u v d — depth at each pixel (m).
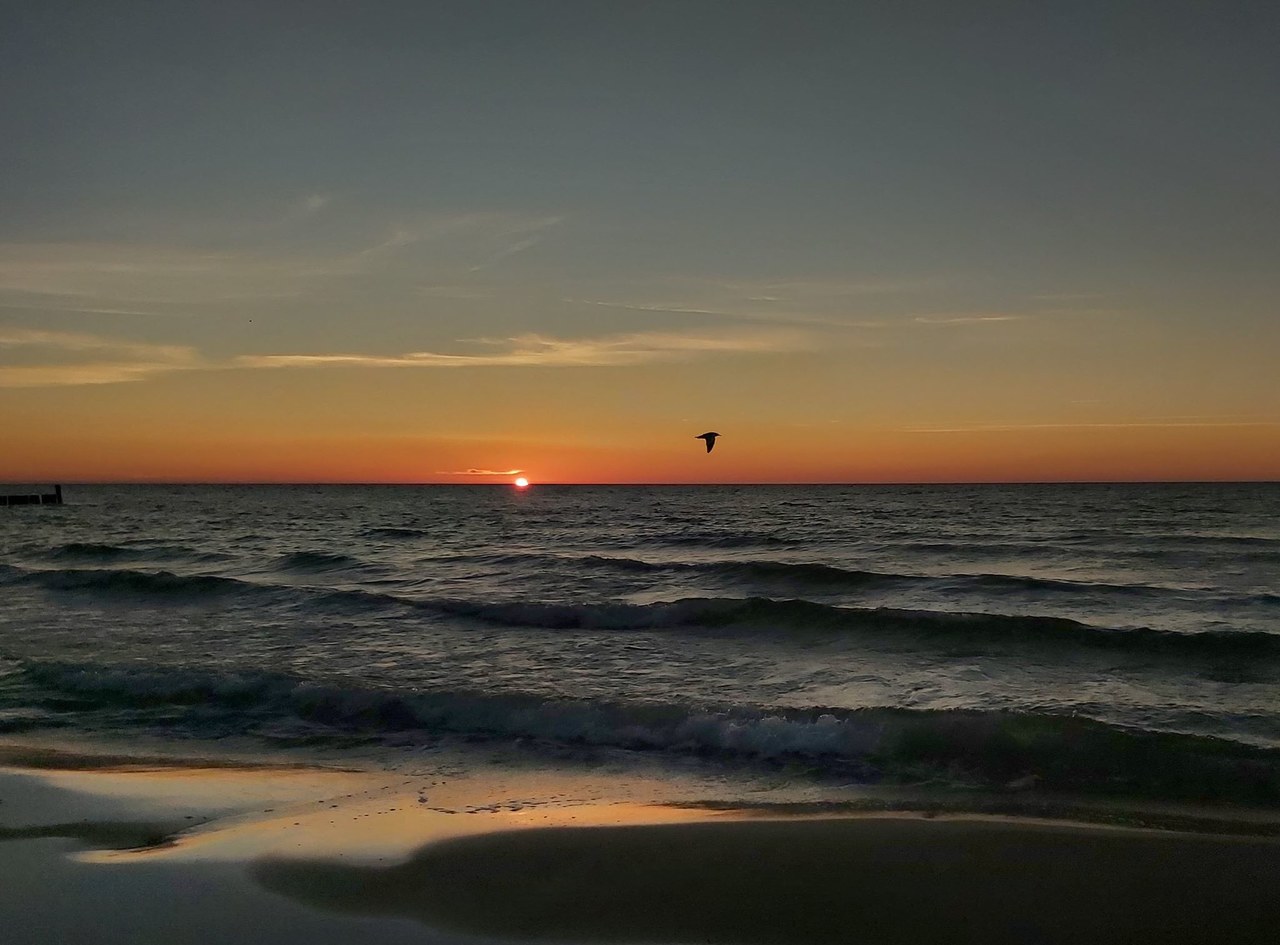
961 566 29.00
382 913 6.42
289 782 9.54
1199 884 6.93
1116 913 6.50
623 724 11.42
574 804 8.80
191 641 16.70
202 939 5.99
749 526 50.62
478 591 23.42
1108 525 47.34
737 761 10.23
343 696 12.63
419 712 12.12
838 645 16.05
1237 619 18.69
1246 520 51.19
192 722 11.98
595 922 6.34
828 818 8.34
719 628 17.50
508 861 7.32
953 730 10.51
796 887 6.89
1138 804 8.72
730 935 6.19
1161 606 20.33
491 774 9.91
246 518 68.75
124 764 10.24
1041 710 11.88
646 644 16.30
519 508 85.81
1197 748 9.84
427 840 7.77
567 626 17.94
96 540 44.25
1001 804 8.77
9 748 10.90
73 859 7.32
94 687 13.43
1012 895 6.76
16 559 33.06
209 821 8.28
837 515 62.47
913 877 7.05
